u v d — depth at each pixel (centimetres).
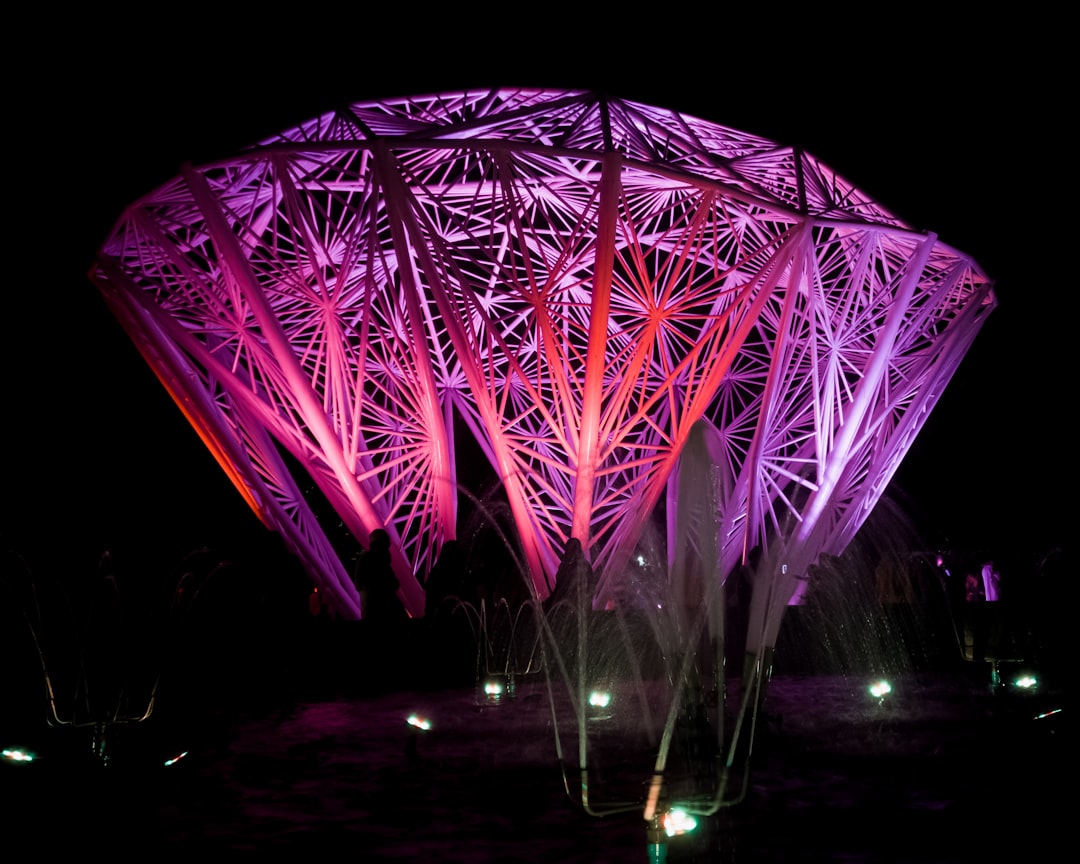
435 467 2867
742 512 3142
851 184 2806
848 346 3052
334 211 3083
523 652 2120
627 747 1091
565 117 2439
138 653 1861
